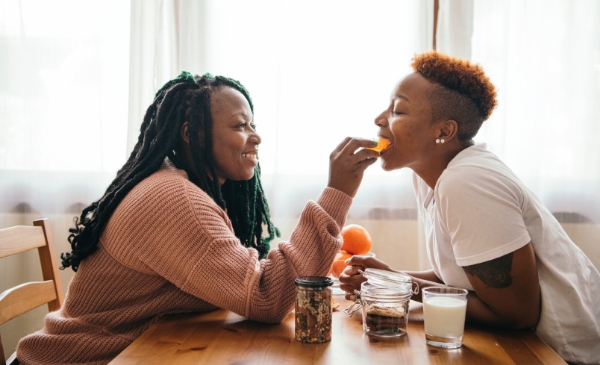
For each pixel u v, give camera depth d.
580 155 2.05
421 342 1.02
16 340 2.23
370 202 2.15
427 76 1.28
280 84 2.12
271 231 1.57
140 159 1.25
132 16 2.14
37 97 2.20
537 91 2.06
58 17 2.21
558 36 2.06
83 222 1.25
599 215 2.05
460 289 1.04
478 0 2.06
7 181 2.21
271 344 1.00
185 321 1.14
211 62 2.16
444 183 1.16
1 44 2.21
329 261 1.15
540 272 1.18
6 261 2.21
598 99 2.04
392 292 1.07
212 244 1.09
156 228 1.10
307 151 2.15
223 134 1.27
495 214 1.09
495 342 1.04
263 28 2.15
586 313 1.16
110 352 1.15
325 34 2.13
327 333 1.02
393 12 2.12
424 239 2.12
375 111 2.13
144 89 2.16
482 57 2.05
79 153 2.22
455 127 1.27
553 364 0.92
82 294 1.18
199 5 2.15
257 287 1.09
